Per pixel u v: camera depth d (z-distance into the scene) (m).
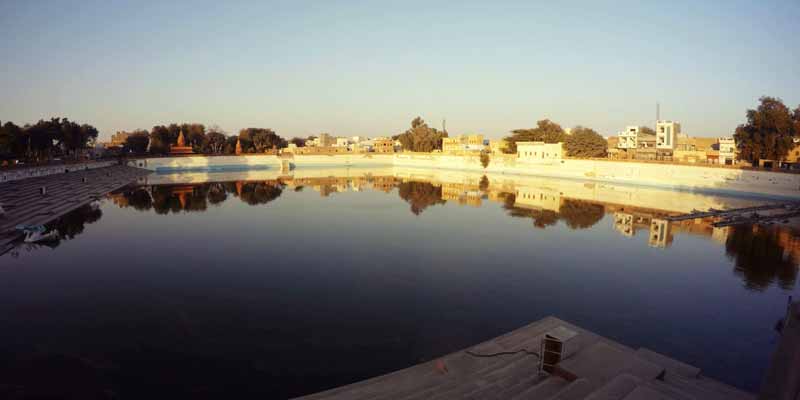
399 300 19.05
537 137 101.06
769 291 20.31
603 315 17.36
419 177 90.00
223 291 20.38
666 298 19.31
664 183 66.62
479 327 16.17
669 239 31.31
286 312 17.75
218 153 122.12
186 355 14.16
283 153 125.00
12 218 36.44
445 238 31.61
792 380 4.67
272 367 13.34
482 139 125.44
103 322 16.83
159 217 40.88
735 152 70.25
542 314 17.41
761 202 51.03
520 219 39.78
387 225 36.88
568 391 7.69
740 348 14.61
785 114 58.88
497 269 23.75
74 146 93.62
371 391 10.60
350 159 132.62
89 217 40.97
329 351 14.38
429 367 11.99
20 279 22.22
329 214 42.62
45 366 13.43
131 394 11.85
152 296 19.73
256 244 29.92
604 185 71.94
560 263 24.94
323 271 23.48
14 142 73.25
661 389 7.15
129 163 97.56
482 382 10.32
